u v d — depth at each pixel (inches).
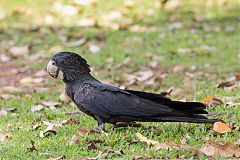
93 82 370.6
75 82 373.1
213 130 370.9
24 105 480.1
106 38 725.9
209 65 600.7
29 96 511.2
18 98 511.8
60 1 867.4
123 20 802.8
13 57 677.9
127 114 358.0
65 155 343.3
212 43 681.0
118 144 356.2
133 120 360.2
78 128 381.7
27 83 574.9
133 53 659.4
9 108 469.4
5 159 343.9
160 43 691.4
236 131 374.0
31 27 788.0
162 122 393.4
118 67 609.6
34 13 839.7
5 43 724.0
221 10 822.5
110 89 363.9
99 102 362.3
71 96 374.9
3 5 872.3
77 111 442.0
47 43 717.3
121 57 645.9
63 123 405.4
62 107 470.0
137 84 543.2
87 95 365.7
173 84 533.6
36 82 574.9
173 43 689.6
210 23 767.7
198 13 816.9
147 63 621.6
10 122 425.7
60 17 825.5
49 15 826.2
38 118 427.8
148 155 337.1
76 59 374.0
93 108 363.9
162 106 355.9
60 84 562.6
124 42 702.5
